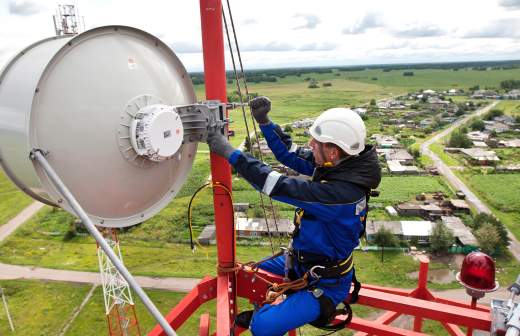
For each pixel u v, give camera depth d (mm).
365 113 118188
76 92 3020
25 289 29000
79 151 3043
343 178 3043
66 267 32375
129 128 3234
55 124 2930
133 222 3533
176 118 3250
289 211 41281
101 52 3189
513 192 48219
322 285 3248
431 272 30906
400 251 33906
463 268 4320
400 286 29016
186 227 39219
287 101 159125
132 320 24891
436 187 50250
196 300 4402
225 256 4262
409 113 117562
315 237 3158
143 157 3371
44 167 2779
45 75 2896
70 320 25375
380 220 39969
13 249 36000
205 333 4141
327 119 3160
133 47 3410
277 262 4301
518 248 34594
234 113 90938
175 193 3857
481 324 3719
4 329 24797
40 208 45312
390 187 50281
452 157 65812
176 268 31797
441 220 39281
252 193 46469
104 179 3209
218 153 3422
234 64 4078
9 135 2996
